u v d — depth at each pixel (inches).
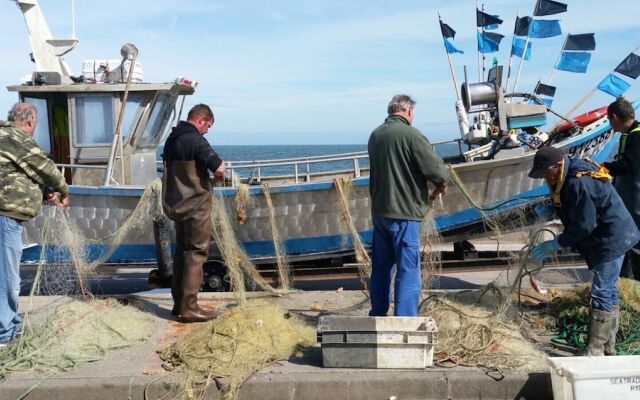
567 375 154.6
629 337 198.5
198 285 221.9
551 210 267.6
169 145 215.8
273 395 171.9
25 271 383.6
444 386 172.6
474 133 303.6
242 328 193.2
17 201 187.8
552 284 271.6
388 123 199.2
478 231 302.8
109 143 316.5
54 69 334.0
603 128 304.5
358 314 235.8
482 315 212.5
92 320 212.1
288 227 298.0
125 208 294.8
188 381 171.5
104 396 171.6
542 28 343.3
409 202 194.9
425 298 237.8
